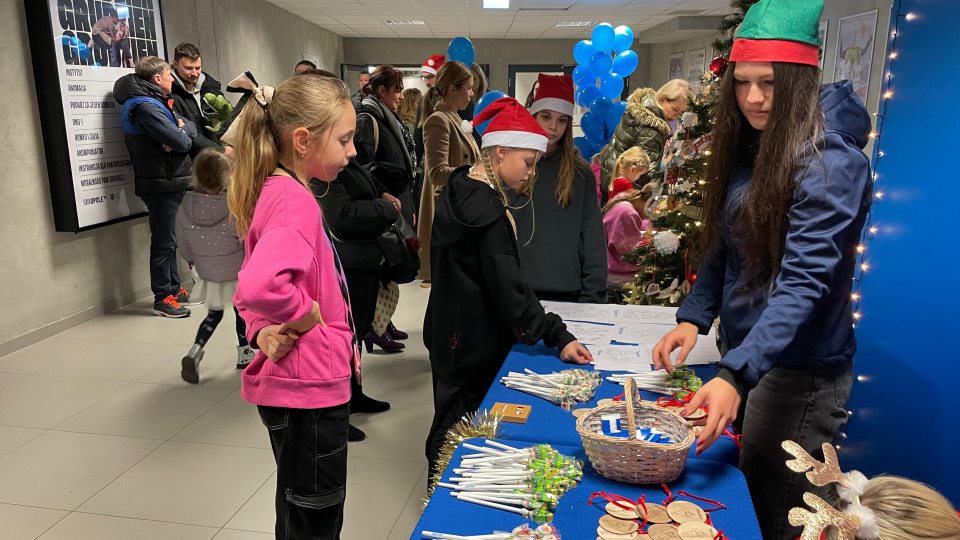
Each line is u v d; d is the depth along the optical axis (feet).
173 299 16.05
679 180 8.50
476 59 46.80
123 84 15.02
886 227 6.64
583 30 41.57
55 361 12.83
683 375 5.25
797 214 4.00
